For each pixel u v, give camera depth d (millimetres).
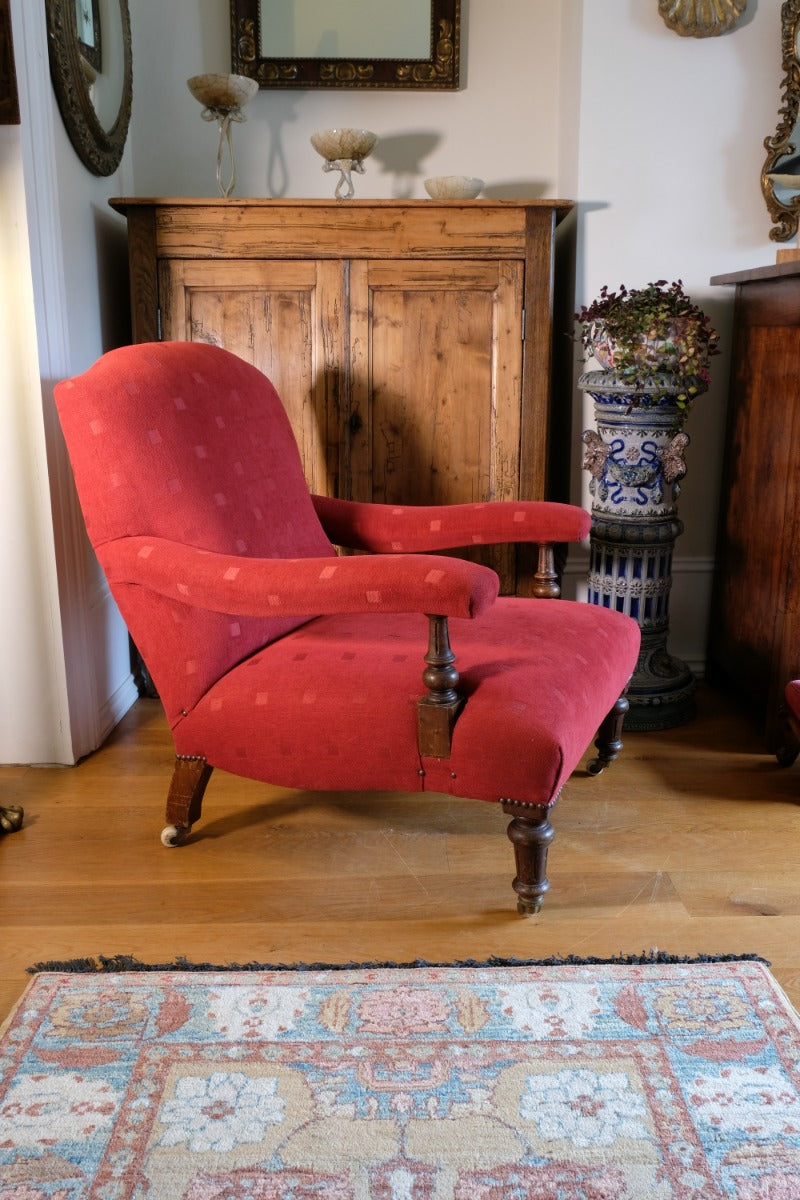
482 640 1832
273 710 1706
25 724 2303
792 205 2660
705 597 2938
